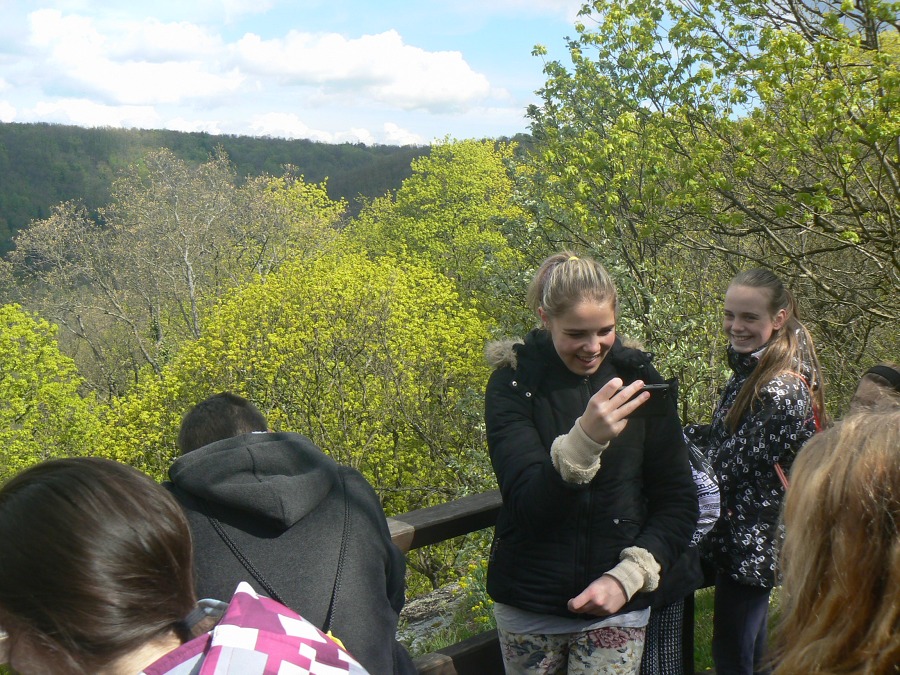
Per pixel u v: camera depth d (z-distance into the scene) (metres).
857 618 0.88
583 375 2.26
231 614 1.14
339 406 17.42
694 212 8.09
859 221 7.11
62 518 1.02
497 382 2.32
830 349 8.45
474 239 31.09
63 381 23.22
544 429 2.24
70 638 1.01
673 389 2.28
